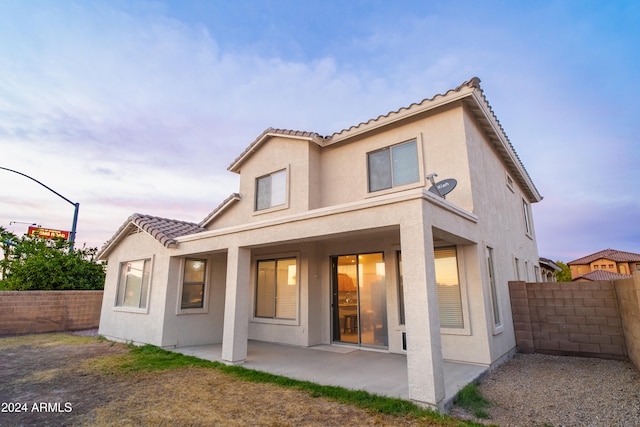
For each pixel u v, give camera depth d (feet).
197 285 34.81
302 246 34.96
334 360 26.68
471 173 27.17
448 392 18.21
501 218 35.35
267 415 16.08
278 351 30.60
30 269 49.93
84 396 19.04
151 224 36.11
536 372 24.52
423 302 16.79
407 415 15.56
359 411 16.40
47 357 29.25
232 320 25.95
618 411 16.76
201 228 41.78
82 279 53.93
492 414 16.42
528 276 46.96
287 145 37.78
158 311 32.37
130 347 33.19
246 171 41.65
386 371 23.18
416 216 17.99
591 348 29.96
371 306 31.68
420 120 30.27
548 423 15.37
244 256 27.32
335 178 35.40
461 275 26.30
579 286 31.27
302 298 34.01
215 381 21.59
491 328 26.05
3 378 22.79
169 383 21.26
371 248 31.99
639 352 22.79
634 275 22.33
